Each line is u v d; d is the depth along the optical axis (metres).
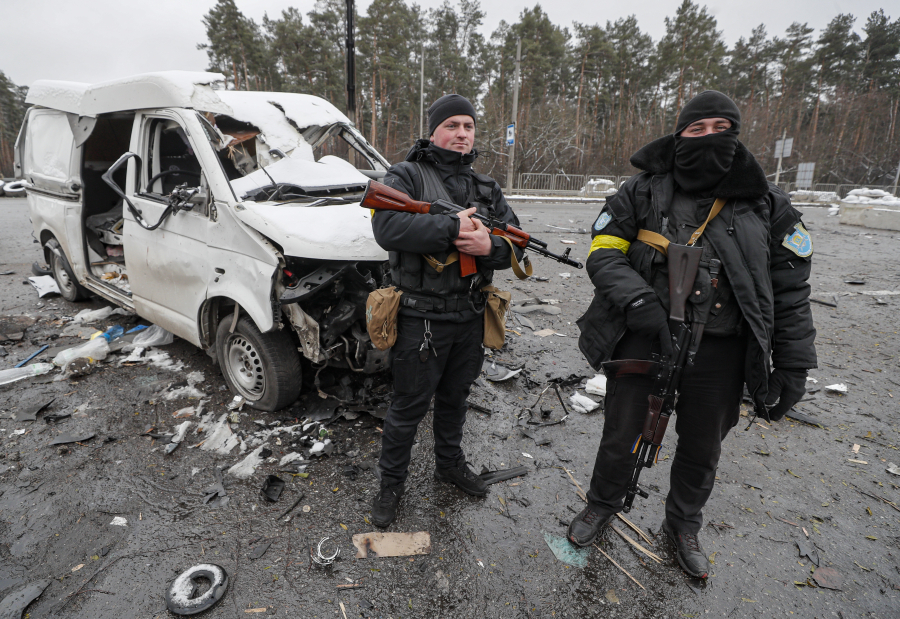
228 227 2.81
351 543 2.10
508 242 1.94
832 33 41.16
